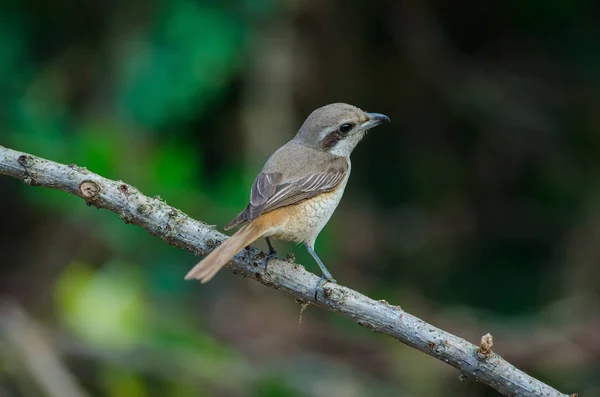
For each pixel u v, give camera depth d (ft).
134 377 38.09
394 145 51.62
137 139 40.60
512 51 51.01
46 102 41.81
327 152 28.12
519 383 20.24
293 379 39.09
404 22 49.78
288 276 22.30
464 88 50.37
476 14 50.39
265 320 43.01
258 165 42.86
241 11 41.14
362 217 50.11
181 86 40.09
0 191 43.65
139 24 40.91
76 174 22.27
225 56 40.40
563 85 50.11
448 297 48.80
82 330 39.29
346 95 49.44
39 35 42.37
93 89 42.01
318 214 26.35
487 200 50.67
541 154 49.93
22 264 43.29
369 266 48.52
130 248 41.09
